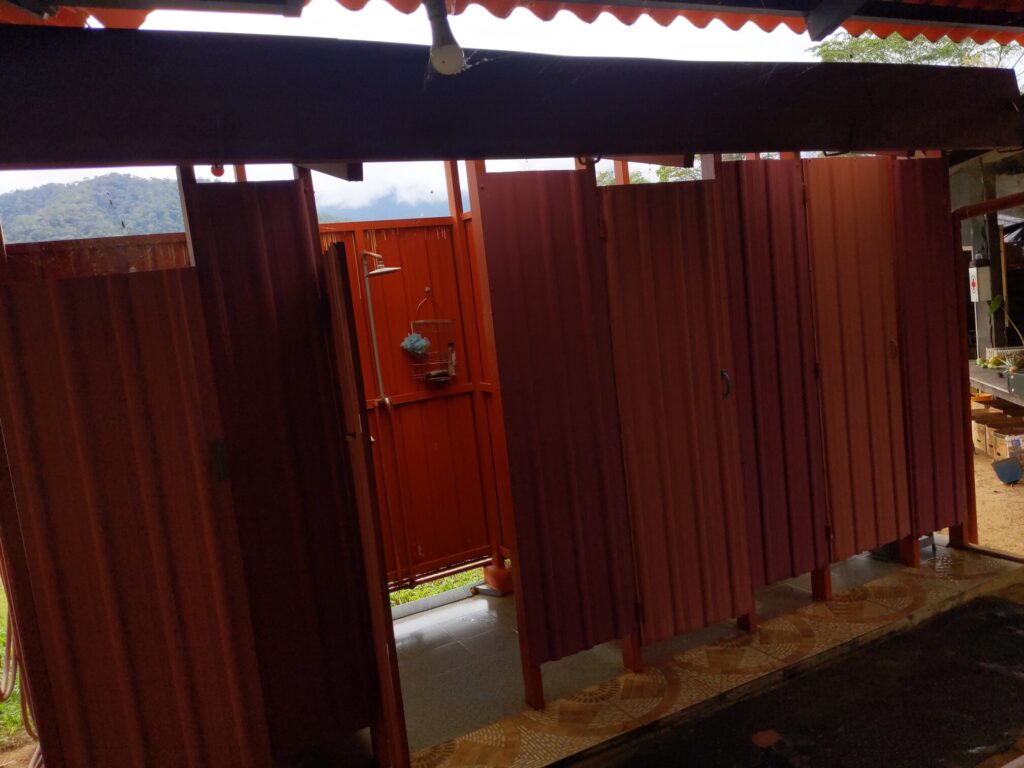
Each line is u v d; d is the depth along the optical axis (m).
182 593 2.56
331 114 2.46
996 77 3.84
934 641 3.61
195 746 2.62
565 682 3.42
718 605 3.61
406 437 4.15
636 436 3.36
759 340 3.70
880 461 4.14
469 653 3.80
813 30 3.49
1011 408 7.40
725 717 3.14
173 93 2.24
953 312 4.36
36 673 2.41
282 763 3.00
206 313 2.53
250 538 2.64
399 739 2.70
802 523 3.89
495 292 3.01
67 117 2.13
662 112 3.07
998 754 2.76
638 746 2.99
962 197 8.79
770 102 3.28
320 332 2.72
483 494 4.43
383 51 2.51
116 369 2.43
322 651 2.79
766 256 3.69
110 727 2.51
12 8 2.60
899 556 4.47
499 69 2.72
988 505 5.52
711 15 3.53
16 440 2.34
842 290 3.94
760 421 3.72
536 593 3.17
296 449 2.71
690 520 3.52
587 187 3.19
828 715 3.10
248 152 2.37
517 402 3.08
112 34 2.16
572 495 3.22
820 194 3.83
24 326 2.32
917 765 2.75
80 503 2.42
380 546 2.59
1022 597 3.97
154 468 2.50
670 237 3.39
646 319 3.35
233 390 2.59
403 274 4.09
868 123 3.54
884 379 4.13
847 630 3.67
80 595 2.44
